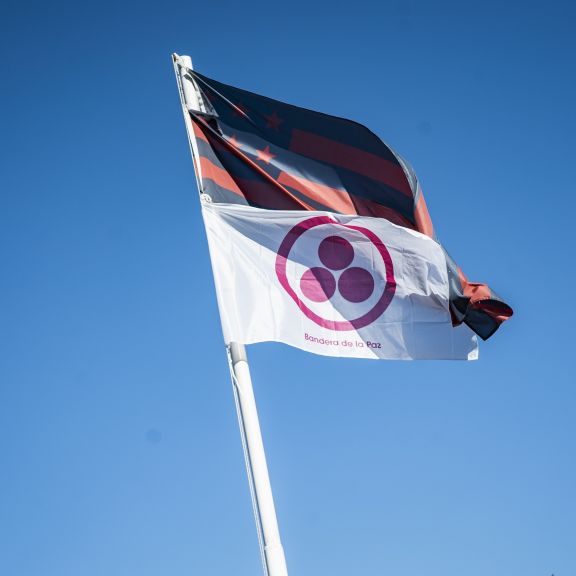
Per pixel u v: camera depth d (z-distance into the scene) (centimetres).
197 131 1552
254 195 1541
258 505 1182
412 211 1599
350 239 1498
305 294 1446
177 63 1620
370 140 1617
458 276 1552
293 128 1619
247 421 1244
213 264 1397
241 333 1349
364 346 1459
